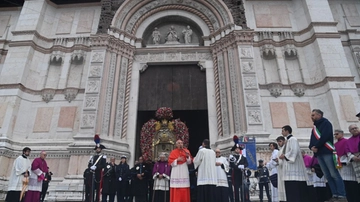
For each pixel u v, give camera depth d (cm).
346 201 673
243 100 1352
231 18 1546
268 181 979
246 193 898
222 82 1467
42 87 1505
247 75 1403
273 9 1695
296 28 1634
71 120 1418
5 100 1388
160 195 839
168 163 786
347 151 639
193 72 1588
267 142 1241
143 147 1358
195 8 1670
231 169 887
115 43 1510
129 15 1638
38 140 1377
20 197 796
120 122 1397
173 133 1401
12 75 1447
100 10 1728
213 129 1413
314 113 650
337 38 1503
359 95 1462
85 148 1241
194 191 869
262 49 1548
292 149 613
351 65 1559
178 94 1537
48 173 1065
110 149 1267
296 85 1448
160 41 1680
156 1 1681
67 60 1571
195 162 763
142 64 1571
